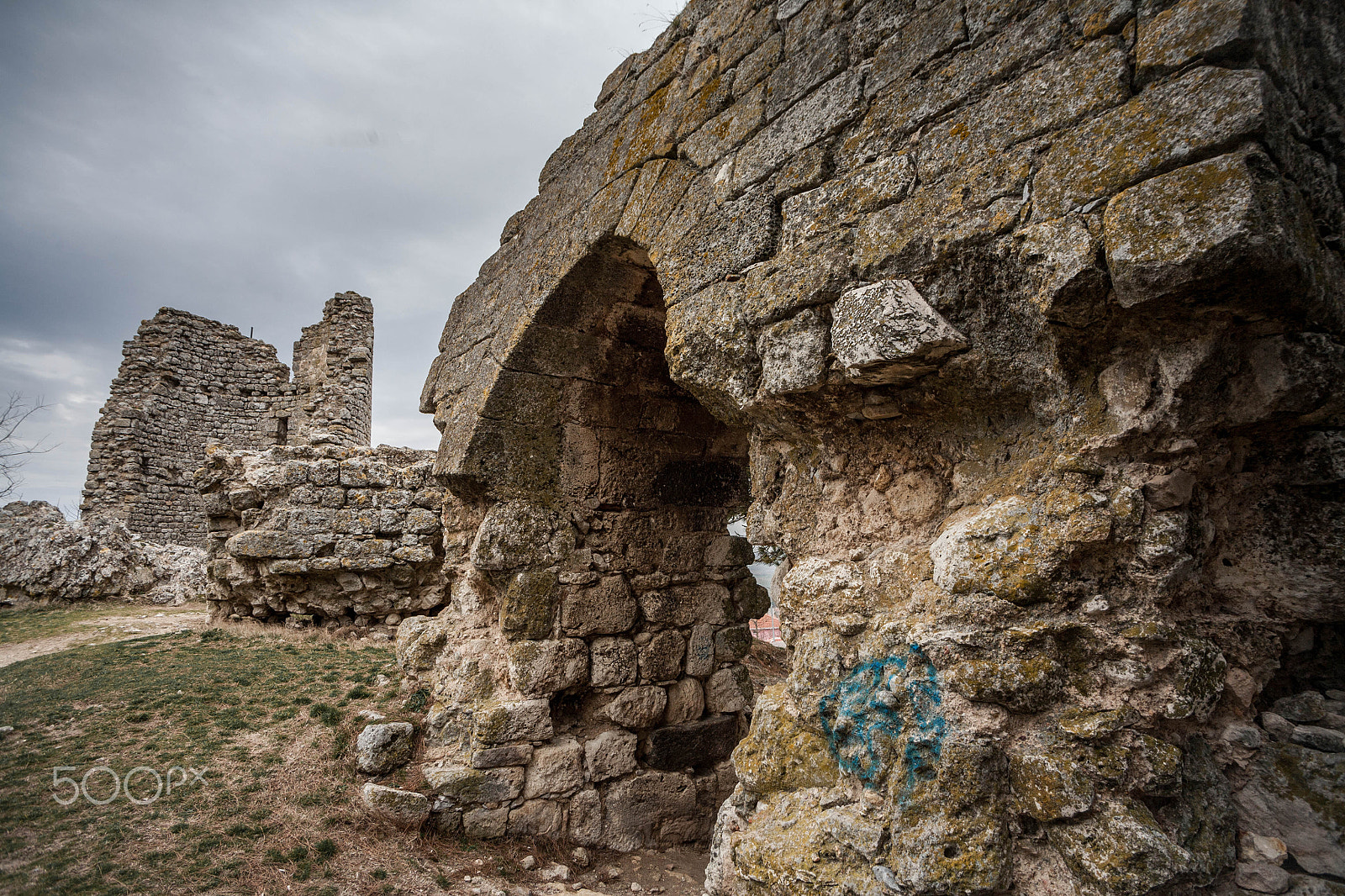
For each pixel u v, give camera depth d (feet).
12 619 31.17
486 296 17.78
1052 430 7.29
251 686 19.26
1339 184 6.77
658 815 15.78
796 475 10.21
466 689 15.25
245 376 59.00
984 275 7.14
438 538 30.09
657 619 16.71
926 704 7.20
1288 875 6.35
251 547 27.35
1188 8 5.97
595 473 16.40
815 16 9.86
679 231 11.14
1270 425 6.88
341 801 13.67
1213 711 6.93
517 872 13.38
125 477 52.75
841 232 8.45
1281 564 7.18
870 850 7.25
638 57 14.07
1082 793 6.15
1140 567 6.50
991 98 7.36
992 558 6.97
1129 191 5.91
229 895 10.64
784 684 9.95
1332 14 7.10
